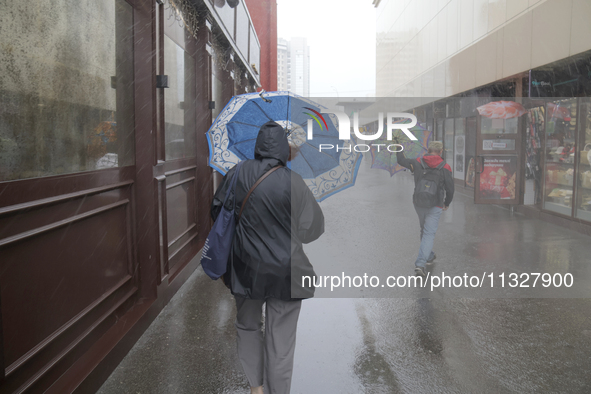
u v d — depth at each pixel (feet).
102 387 8.89
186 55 18.84
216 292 15.06
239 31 30.14
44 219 7.90
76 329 9.01
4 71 7.00
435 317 11.94
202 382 9.11
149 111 12.34
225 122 12.07
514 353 10.04
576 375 9.07
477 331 11.16
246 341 8.11
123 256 11.64
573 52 24.67
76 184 9.05
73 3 9.14
